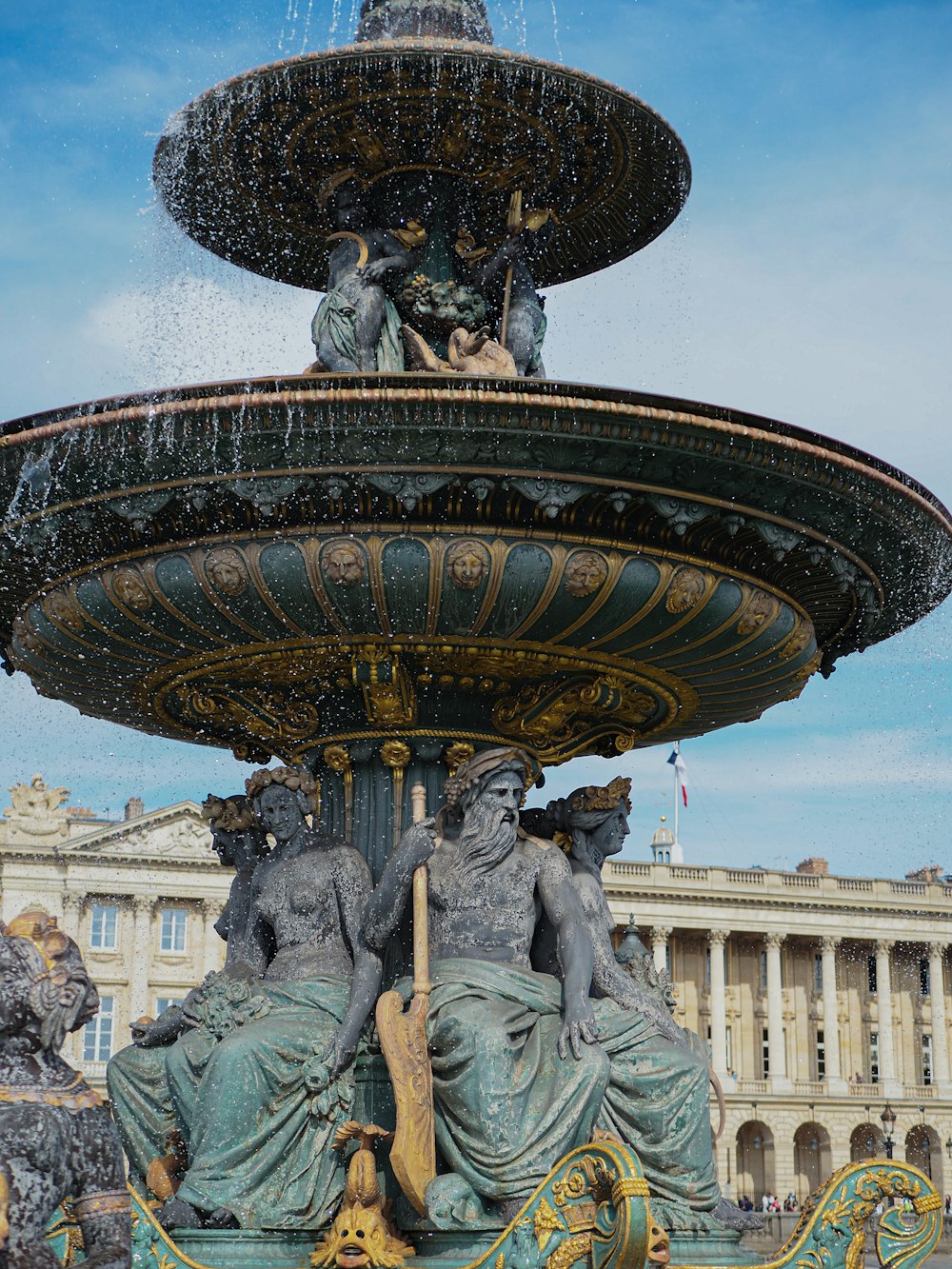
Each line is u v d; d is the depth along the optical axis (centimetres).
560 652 530
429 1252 471
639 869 6144
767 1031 6284
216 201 661
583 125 604
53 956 331
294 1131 490
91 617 527
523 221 623
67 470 482
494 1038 482
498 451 466
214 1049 498
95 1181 321
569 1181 434
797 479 491
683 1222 495
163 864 5488
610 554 493
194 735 643
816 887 6306
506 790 537
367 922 515
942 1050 6384
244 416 456
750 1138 6088
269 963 550
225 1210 476
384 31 636
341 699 563
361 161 622
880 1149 6231
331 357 593
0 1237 299
